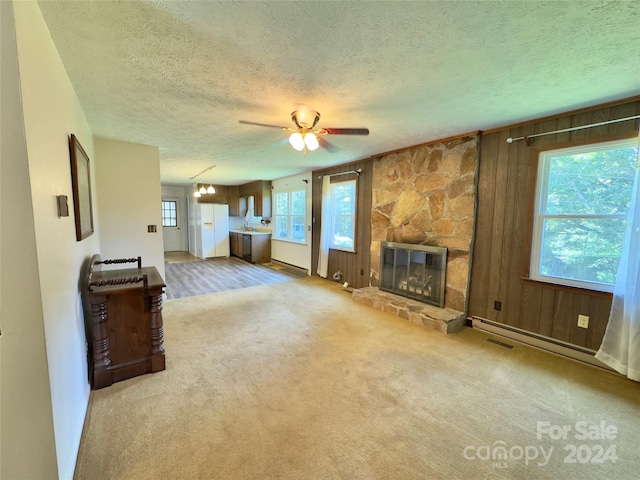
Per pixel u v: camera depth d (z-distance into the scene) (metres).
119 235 3.67
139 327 2.26
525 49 1.60
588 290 2.52
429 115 2.67
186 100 2.30
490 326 3.20
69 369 1.47
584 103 2.38
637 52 1.62
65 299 1.47
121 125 2.95
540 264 2.86
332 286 5.23
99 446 1.56
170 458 1.49
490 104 2.40
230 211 9.29
